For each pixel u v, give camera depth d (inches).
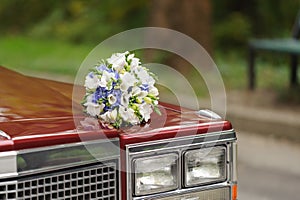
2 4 1122.0
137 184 186.9
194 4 702.5
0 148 167.0
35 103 202.4
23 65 792.3
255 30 952.3
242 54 886.4
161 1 701.9
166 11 699.4
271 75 675.4
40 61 809.5
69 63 795.4
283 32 940.6
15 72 244.1
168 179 191.3
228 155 201.5
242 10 963.3
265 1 954.7
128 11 1017.5
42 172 172.6
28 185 171.2
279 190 370.0
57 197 175.8
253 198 354.9
